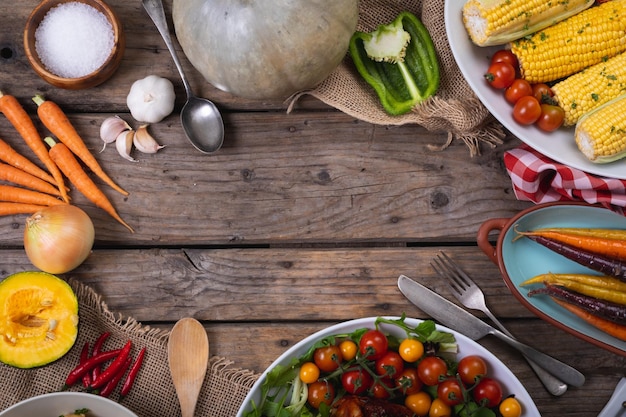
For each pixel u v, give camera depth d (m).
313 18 1.07
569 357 1.18
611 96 1.14
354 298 1.20
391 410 1.08
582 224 1.17
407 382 1.08
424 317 1.19
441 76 1.21
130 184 1.21
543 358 1.16
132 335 1.19
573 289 1.13
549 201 1.18
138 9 1.22
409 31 1.19
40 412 1.10
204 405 1.18
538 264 1.18
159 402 1.18
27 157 1.22
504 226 1.14
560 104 1.15
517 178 1.16
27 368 1.13
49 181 1.21
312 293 1.20
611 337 1.15
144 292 1.20
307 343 1.10
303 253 1.21
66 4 1.20
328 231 1.21
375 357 1.10
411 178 1.21
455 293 1.18
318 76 1.13
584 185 1.14
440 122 1.19
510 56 1.16
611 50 1.15
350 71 1.21
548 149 1.14
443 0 1.19
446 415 1.10
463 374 1.10
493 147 1.21
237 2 1.07
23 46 1.22
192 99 1.20
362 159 1.21
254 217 1.21
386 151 1.21
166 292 1.20
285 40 1.07
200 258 1.21
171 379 1.18
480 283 1.20
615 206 1.16
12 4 1.22
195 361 1.17
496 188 1.21
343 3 1.08
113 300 1.20
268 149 1.21
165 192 1.21
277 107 1.22
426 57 1.18
